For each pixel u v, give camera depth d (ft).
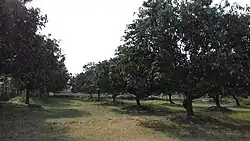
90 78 235.81
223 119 73.46
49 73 118.93
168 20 61.41
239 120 73.10
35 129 58.23
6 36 68.85
